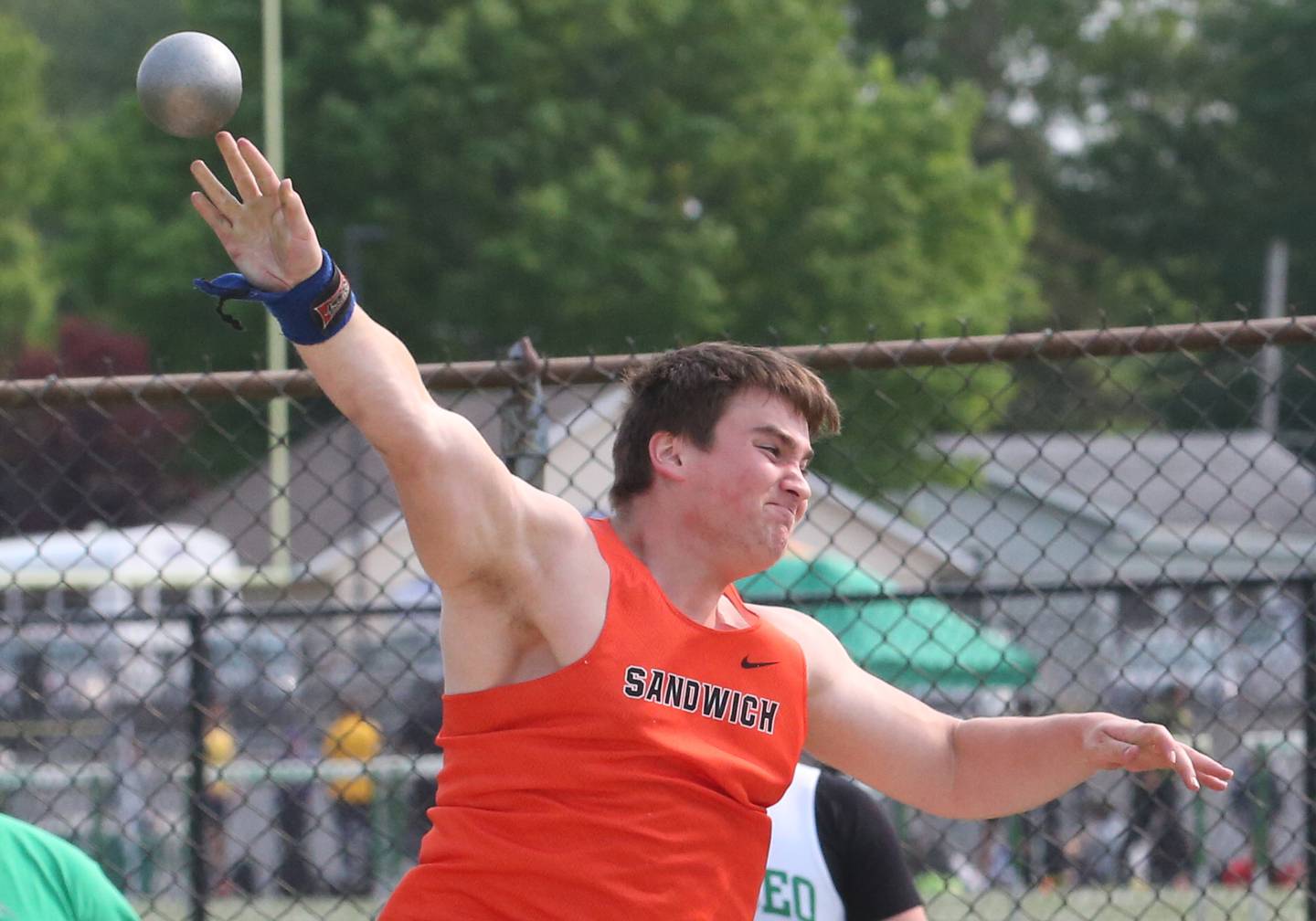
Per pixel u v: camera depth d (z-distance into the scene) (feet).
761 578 82.17
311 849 92.43
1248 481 250.78
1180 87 643.86
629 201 361.92
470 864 30.66
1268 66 607.37
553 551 30.68
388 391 28.50
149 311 384.88
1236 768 79.71
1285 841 81.87
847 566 87.35
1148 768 34.42
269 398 56.08
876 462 248.93
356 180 375.86
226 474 284.41
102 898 30.78
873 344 53.93
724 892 31.40
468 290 364.38
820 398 33.30
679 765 30.89
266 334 376.68
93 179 399.85
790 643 32.91
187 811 69.10
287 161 376.89
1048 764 35.12
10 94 465.88
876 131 402.11
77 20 636.07
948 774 36.04
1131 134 619.26
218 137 27.27
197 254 381.19
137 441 62.90
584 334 368.27
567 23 381.19
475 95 366.63
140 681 94.32
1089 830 88.63
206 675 60.75
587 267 358.84
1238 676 76.18
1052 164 637.71
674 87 394.93
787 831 41.57
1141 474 252.01
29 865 30.30
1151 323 54.03
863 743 35.70
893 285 383.86
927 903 77.15
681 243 364.17
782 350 53.88
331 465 235.40
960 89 425.28
